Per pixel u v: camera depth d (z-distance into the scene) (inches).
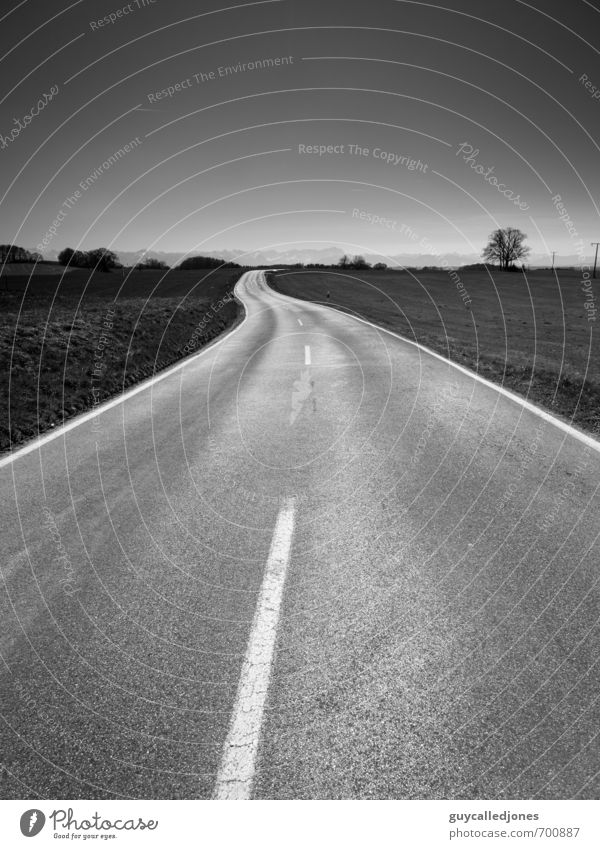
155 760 76.4
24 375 336.5
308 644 97.3
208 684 88.9
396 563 123.4
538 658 91.6
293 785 72.4
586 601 106.4
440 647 95.3
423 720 80.4
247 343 612.7
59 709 85.1
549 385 316.5
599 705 82.0
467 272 3299.7
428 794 70.8
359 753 75.9
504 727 78.9
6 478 188.7
